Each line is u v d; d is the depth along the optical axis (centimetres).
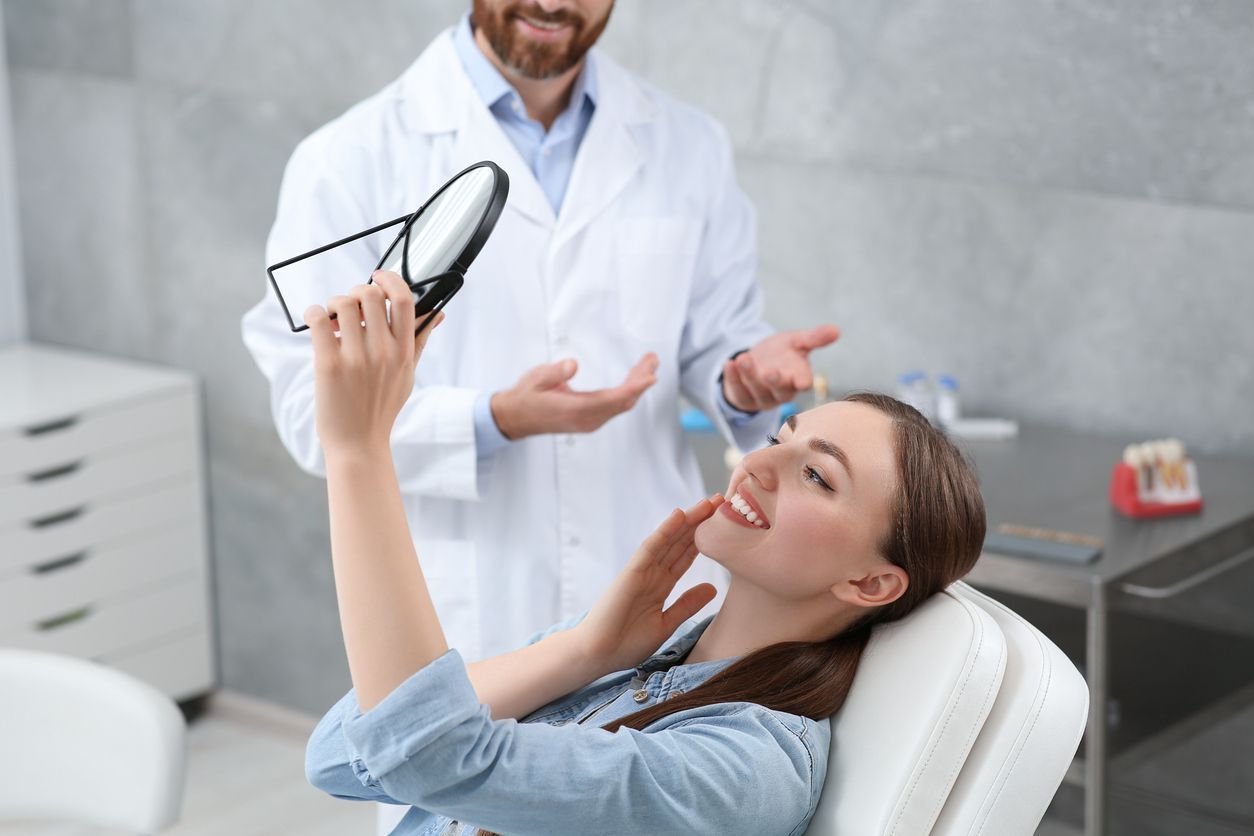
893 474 125
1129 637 229
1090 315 252
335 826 313
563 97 202
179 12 334
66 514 332
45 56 357
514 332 195
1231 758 256
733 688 127
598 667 136
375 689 107
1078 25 243
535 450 195
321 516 342
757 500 129
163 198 347
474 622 196
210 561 362
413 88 198
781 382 183
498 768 108
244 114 330
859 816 120
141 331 359
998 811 119
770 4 271
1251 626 236
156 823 174
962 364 266
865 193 269
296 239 192
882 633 130
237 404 348
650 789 111
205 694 369
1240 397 241
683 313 205
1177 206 240
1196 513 217
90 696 179
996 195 256
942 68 257
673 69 284
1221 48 232
